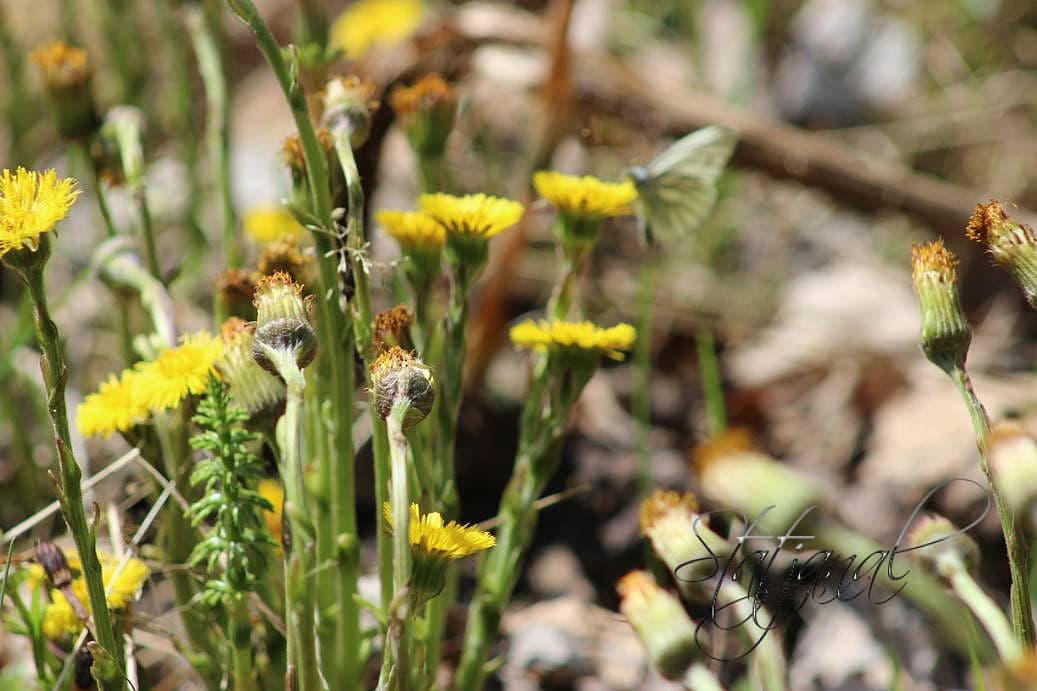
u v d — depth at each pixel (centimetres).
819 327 121
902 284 125
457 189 116
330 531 93
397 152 129
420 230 91
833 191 116
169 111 122
